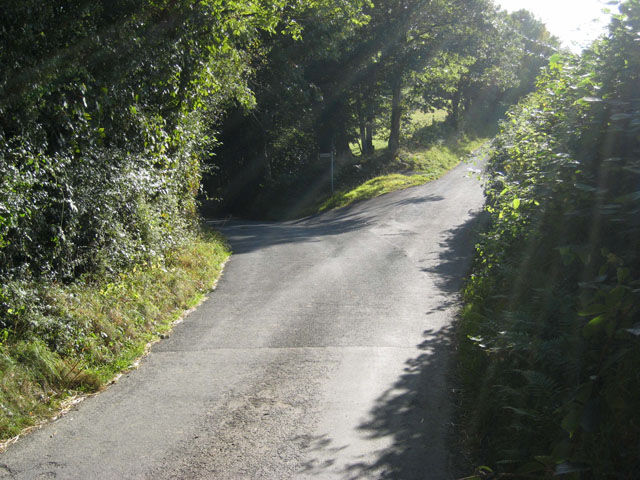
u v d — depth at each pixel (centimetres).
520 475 370
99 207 956
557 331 436
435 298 1030
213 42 1246
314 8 2738
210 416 563
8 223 672
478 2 3797
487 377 538
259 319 939
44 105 804
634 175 407
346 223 2650
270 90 3397
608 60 458
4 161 690
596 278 388
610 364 342
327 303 1030
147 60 1076
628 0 444
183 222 1516
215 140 1822
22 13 756
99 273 927
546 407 390
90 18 953
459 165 4384
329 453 475
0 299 669
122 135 1106
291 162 4478
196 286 1175
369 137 4784
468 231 1855
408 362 696
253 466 458
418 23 3819
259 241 2127
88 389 650
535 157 609
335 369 684
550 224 538
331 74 3938
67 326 720
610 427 328
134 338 812
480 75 4956
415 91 4209
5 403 562
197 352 778
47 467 470
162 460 475
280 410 571
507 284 723
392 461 457
